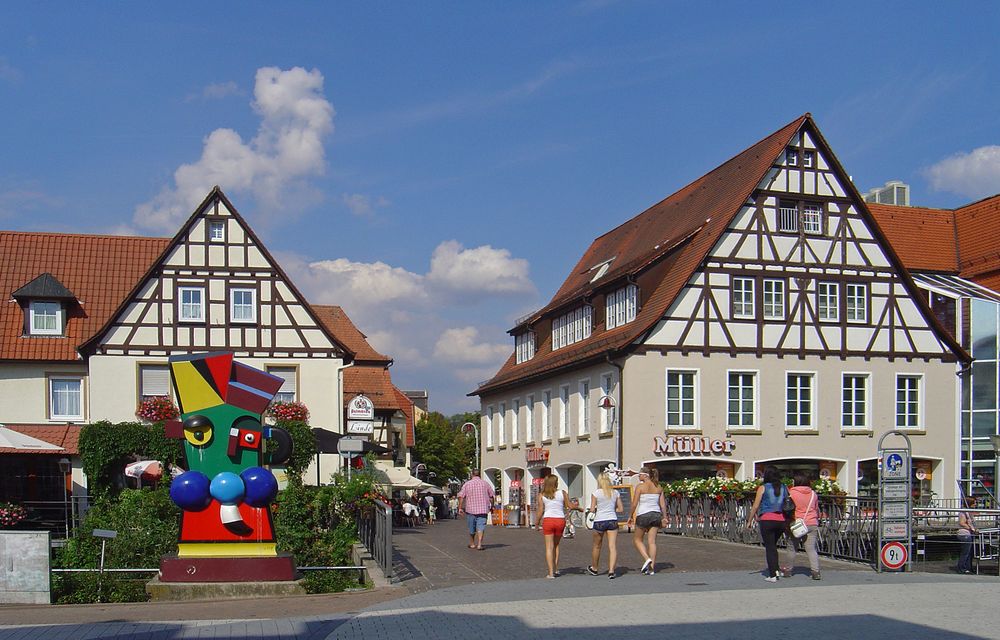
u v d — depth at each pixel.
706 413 32.25
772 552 15.34
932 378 34.56
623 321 35.50
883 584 14.84
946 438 34.53
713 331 32.62
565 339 41.44
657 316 31.91
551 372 38.88
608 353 32.66
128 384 30.56
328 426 31.55
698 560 19.53
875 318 34.25
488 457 50.12
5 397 31.12
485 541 26.14
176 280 31.20
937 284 38.97
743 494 24.34
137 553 18.41
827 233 34.09
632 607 12.40
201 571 15.09
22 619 12.49
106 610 13.45
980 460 36.28
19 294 31.53
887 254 34.50
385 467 39.75
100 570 16.16
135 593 15.68
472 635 10.52
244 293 31.55
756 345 32.94
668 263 34.53
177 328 31.05
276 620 11.84
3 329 31.62
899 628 10.56
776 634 10.24
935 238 43.34
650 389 31.94
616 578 16.39
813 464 33.44
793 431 33.00
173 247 31.25
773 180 33.69
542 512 16.72
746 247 33.25
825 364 33.59
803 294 33.56
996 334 36.41
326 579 16.22
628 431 31.72
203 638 10.55
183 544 15.16
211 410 15.44
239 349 31.31
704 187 38.62
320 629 11.09
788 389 33.28
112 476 29.42
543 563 19.33
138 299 30.95
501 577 17.08
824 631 10.40
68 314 32.47
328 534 19.16
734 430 32.38
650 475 17.20
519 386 44.53
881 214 43.53
